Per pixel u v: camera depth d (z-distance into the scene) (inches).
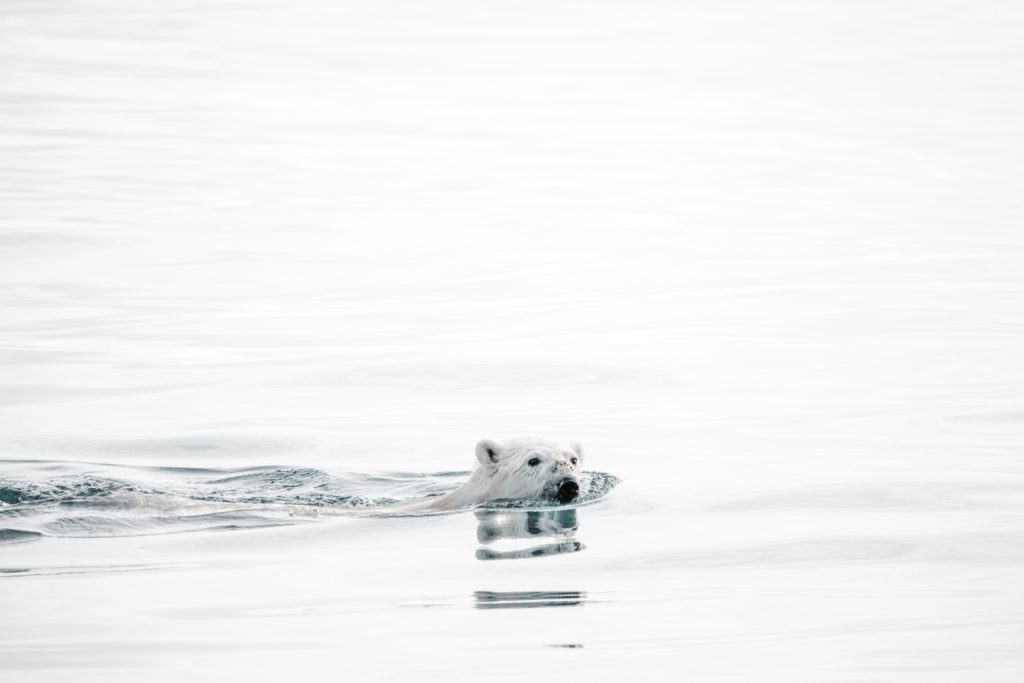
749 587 1494.8
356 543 1684.3
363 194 5039.4
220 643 1307.8
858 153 6151.6
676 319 3166.8
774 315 3196.4
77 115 6801.2
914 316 3152.1
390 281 3604.8
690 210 4785.9
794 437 2202.3
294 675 1228.5
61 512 1828.2
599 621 1380.4
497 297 3427.7
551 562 1593.3
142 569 1561.3
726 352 2839.6
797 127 7057.1
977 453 2076.8
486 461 1925.4
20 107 6943.9
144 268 3668.8
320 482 2055.9
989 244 4074.8
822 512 1797.5
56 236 4008.4
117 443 2246.6
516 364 2758.4
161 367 2731.3
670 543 1669.5
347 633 1339.8
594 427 2300.7
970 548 1626.5
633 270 3772.1
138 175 5231.3
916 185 5280.5
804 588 1487.5
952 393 2455.7
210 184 5108.3
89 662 1259.2
